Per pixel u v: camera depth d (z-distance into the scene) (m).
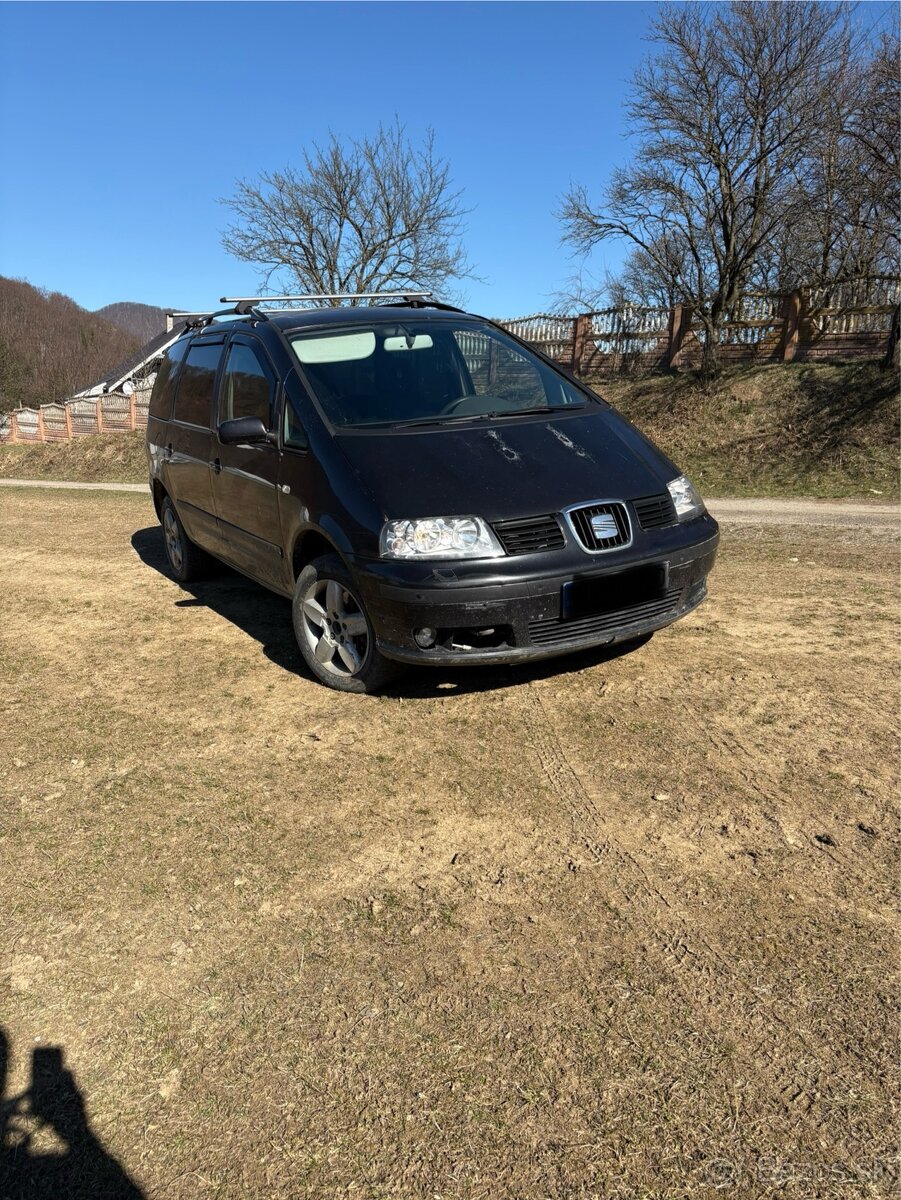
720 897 2.60
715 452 17.45
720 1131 1.86
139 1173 1.83
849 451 15.66
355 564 3.81
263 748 3.70
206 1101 1.99
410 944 2.46
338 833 3.03
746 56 20.39
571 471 4.00
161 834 3.06
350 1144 1.87
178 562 6.78
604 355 23.11
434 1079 2.02
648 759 3.44
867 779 3.21
